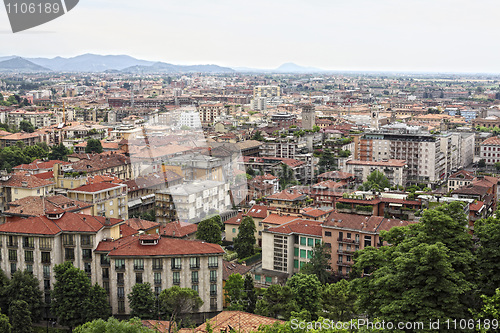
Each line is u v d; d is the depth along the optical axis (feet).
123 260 453.58
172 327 388.57
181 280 457.68
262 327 308.81
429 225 318.86
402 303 278.46
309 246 572.51
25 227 470.80
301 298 443.32
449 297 274.36
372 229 545.85
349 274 532.73
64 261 469.98
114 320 311.47
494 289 290.97
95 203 629.10
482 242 311.47
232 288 467.93
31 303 449.89
